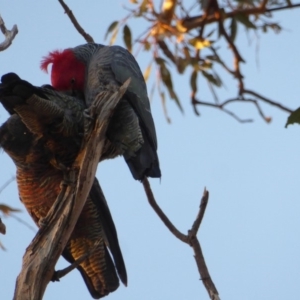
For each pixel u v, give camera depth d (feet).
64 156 43.39
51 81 46.14
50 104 39.99
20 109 39.19
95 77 44.68
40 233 37.60
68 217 37.68
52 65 46.37
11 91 37.78
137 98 44.93
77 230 46.98
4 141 43.09
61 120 41.22
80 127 42.29
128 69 45.37
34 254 37.27
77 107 42.39
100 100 38.40
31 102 38.78
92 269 48.19
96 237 47.42
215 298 40.14
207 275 40.93
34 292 36.68
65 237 37.60
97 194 46.98
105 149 44.47
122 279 47.73
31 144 43.01
